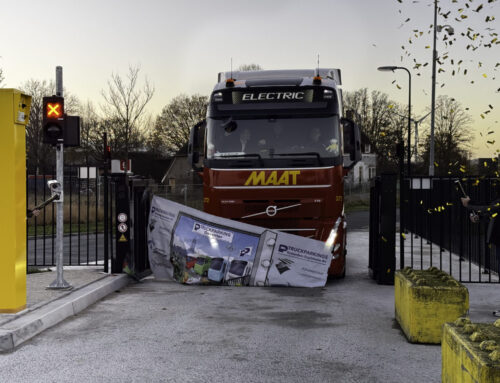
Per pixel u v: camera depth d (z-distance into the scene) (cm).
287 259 1082
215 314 827
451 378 408
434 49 2698
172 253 1122
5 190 732
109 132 4047
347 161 1141
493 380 326
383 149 7738
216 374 551
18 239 746
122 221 1105
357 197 5481
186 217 1123
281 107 1114
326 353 624
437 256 1540
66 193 2853
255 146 1102
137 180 1123
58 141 912
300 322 775
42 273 1109
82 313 829
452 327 420
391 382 529
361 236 2203
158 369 566
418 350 637
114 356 612
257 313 835
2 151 730
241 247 1095
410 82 3488
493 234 818
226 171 1102
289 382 528
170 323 768
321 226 1086
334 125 1104
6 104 731
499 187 851
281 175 1090
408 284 682
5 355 616
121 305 891
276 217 1091
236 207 1098
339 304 906
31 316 730
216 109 1127
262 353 623
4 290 739
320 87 1123
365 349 641
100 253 1612
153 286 1071
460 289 657
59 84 926
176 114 8462
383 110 8019
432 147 2766
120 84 3800
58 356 612
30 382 529
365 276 1216
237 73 1291
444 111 5953
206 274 1091
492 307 872
